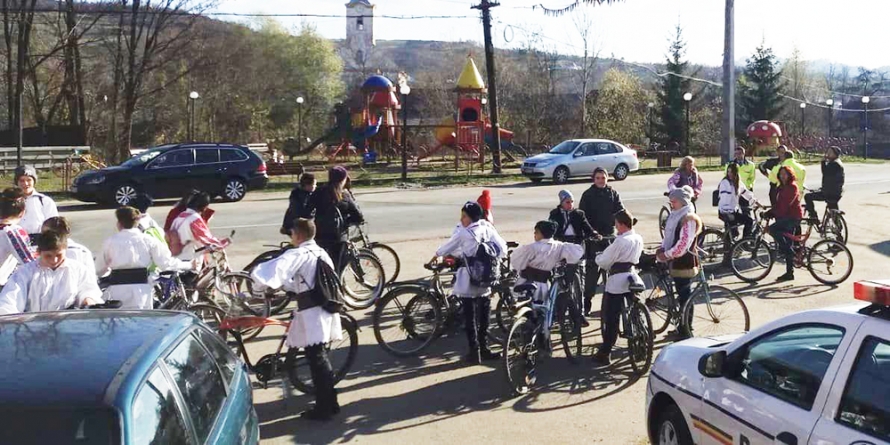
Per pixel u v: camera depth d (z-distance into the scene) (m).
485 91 38.56
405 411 6.27
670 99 57.03
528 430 5.88
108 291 6.37
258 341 8.11
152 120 54.09
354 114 42.34
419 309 7.93
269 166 28.45
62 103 43.28
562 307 7.40
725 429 4.29
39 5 36.84
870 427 3.40
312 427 5.95
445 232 15.62
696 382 4.62
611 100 56.19
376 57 103.44
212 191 21.42
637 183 27.19
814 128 73.38
